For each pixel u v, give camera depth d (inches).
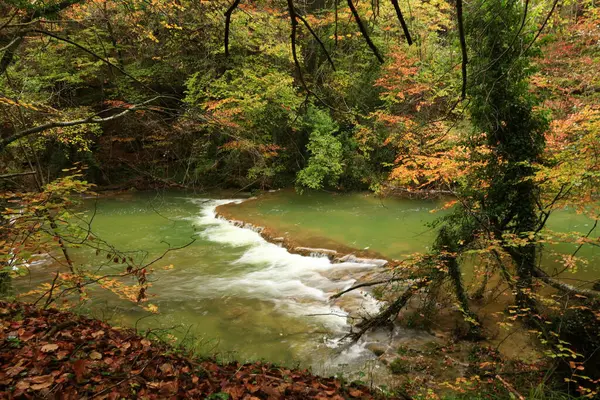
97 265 404.8
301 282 374.9
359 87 643.5
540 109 265.6
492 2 227.5
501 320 273.6
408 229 496.7
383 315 271.9
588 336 206.1
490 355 236.2
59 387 119.5
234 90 552.1
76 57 645.3
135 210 645.3
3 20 234.7
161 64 652.1
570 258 233.9
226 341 268.2
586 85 414.6
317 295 346.0
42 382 119.4
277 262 426.9
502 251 253.1
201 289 357.7
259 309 318.3
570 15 456.1
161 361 151.4
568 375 200.5
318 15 633.6
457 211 280.2
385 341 263.7
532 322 253.6
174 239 500.4
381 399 169.8
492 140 264.4
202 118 263.7
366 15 557.0
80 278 201.2
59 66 633.0
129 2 283.3
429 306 278.7
